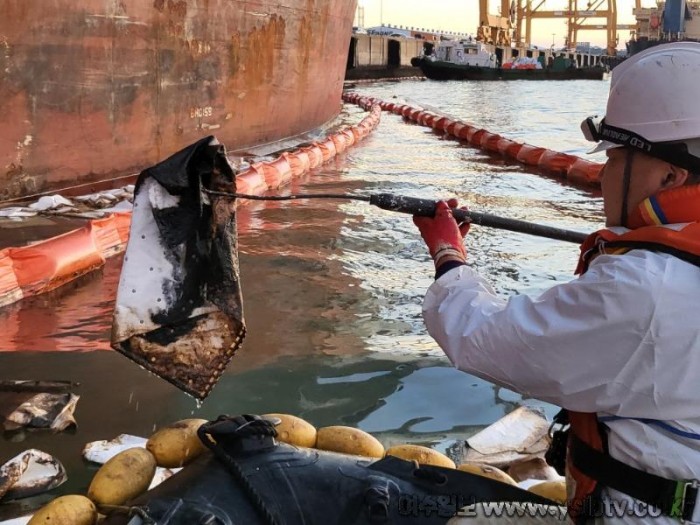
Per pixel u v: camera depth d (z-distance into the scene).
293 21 16.11
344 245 8.03
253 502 2.58
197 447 3.06
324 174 13.45
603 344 1.81
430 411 4.33
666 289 1.74
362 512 2.61
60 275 6.30
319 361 4.95
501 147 16.70
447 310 2.15
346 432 3.26
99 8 9.67
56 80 9.23
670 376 1.78
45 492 3.40
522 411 4.18
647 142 1.88
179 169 2.82
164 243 2.89
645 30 88.19
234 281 3.01
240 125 14.37
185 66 11.90
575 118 29.34
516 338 1.94
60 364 4.76
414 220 2.46
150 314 2.91
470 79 69.19
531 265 7.52
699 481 1.84
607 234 1.99
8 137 8.77
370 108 29.73
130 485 2.90
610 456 1.94
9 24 8.45
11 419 4.00
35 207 8.66
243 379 4.64
